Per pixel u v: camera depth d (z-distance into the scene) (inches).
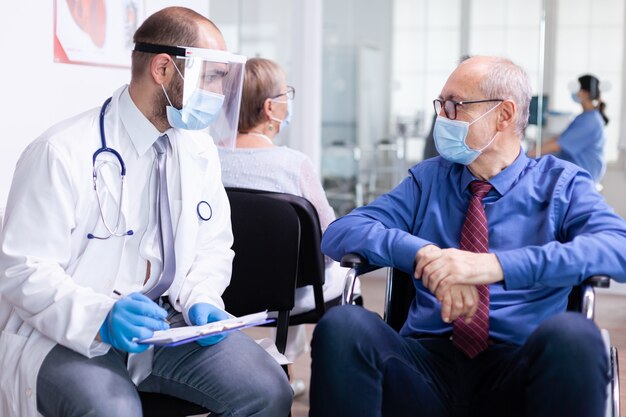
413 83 214.4
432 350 76.8
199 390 73.2
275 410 72.5
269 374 73.6
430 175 83.1
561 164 80.3
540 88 205.0
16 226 70.6
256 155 107.0
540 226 77.9
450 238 80.1
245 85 108.4
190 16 76.0
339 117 219.1
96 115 76.3
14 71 106.4
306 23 213.6
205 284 78.3
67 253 72.1
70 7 117.1
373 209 83.4
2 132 104.7
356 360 68.7
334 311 70.6
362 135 218.4
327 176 221.3
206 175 81.0
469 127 77.3
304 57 214.5
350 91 217.8
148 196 76.7
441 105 78.6
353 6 215.8
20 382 70.6
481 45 209.6
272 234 95.7
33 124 110.7
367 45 215.9
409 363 72.0
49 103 113.8
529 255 70.7
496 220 78.6
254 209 96.0
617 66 200.1
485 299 76.5
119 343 67.4
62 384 67.8
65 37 116.3
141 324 67.7
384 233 77.0
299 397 123.3
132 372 73.3
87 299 69.1
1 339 73.3
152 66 74.3
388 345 70.5
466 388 74.4
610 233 72.3
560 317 65.6
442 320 78.2
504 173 79.4
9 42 105.3
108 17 126.4
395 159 217.2
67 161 72.0
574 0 201.5
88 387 67.2
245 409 71.8
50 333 69.1
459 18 210.2
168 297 78.5
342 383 68.9
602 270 69.7
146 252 75.8
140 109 76.1
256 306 96.7
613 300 191.5
